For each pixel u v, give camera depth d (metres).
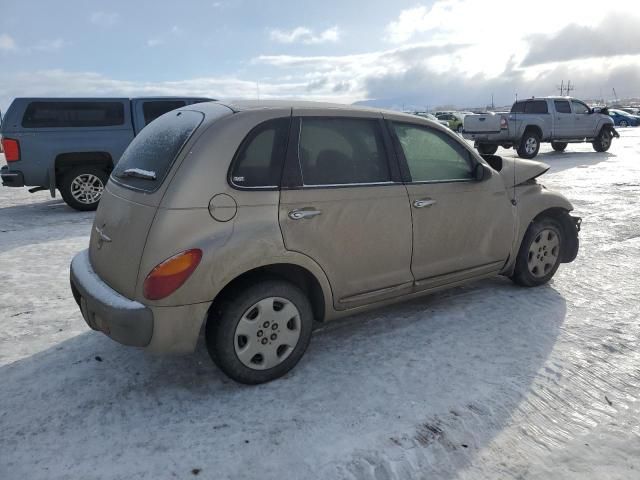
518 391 3.15
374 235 3.58
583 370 3.40
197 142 3.00
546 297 4.69
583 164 15.35
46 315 4.46
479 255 4.29
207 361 3.60
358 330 4.05
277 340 3.25
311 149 3.36
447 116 37.72
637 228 7.29
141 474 2.50
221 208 2.97
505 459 2.59
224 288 3.09
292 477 2.47
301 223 3.23
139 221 2.97
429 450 2.64
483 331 3.99
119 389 3.26
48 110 9.04
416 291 3.94
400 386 3.23
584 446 2.68
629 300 4.61
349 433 2.78
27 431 2.84
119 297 2.98
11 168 8.96
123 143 9.57
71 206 9.46
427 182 3.87
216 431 2.82
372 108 3.78
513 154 18.86
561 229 4.96
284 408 3.02
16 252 6.55
